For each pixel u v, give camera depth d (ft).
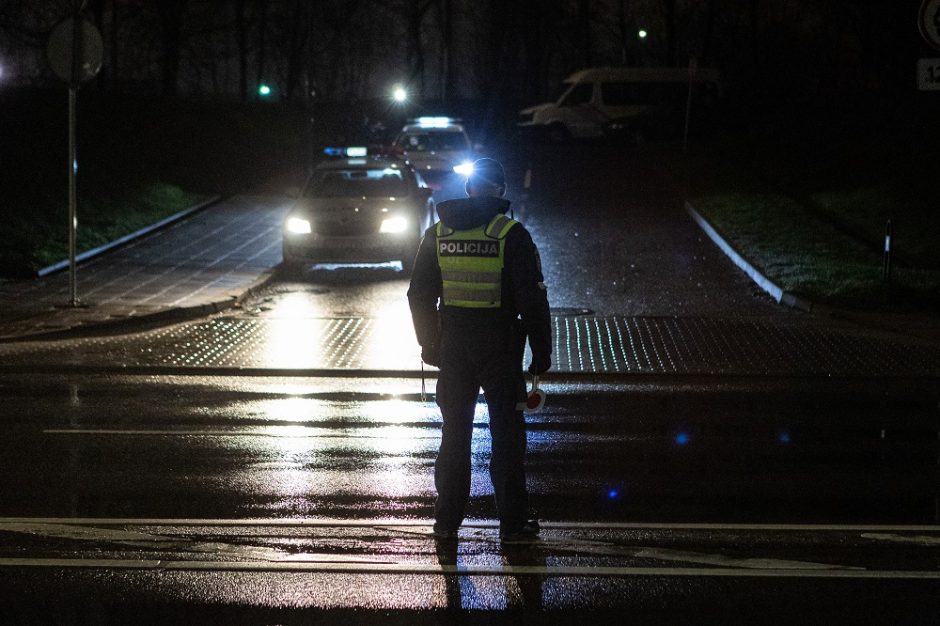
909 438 56.59
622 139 257.75
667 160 208.03
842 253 118.93
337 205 114.11
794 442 55.52
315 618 31.63
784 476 48.57
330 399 66.13
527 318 38.40
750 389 70.03
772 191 163.73
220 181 182.60
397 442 54.85
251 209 159.33
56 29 92.17
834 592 33.86
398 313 96.53
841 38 354.95
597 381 72.69
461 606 32.65
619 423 59.82
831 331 89.10
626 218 150.61
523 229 38.88
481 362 38.81
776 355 80.43
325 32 376.89
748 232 132.05
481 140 372.58
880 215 137.28
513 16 386.32
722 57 384.47
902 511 42.98
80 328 86.02
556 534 39.81
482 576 35.24
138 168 169.48
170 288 103.91
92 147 168.35
